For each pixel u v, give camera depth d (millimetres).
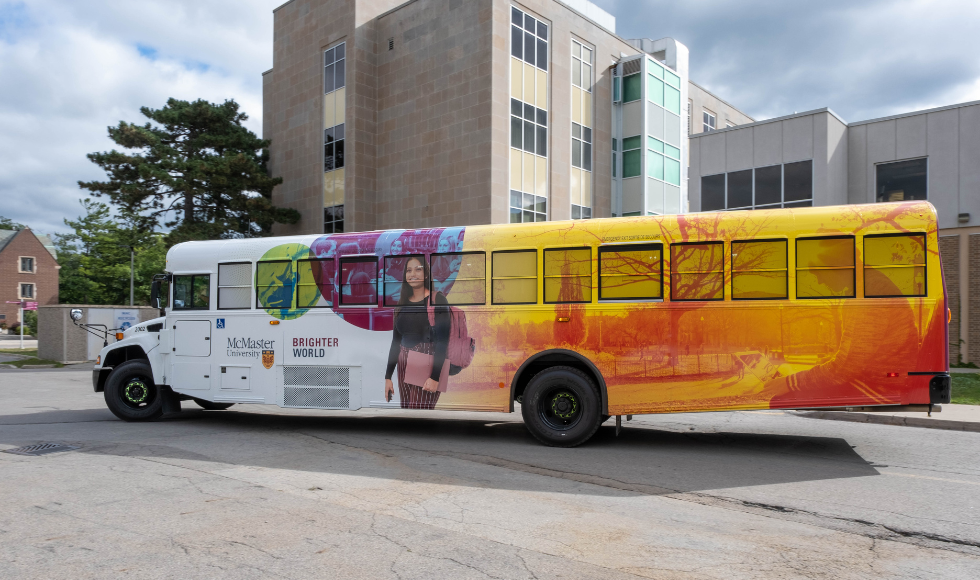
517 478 6969
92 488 6430
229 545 4777
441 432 10133
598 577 4203
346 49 29953
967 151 19078
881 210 8086
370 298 9828
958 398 13258
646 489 6527
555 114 29016
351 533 5059
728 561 4523
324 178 31000
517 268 9195
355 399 9805
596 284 8867
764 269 8352
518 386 9406
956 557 4664
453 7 27266
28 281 71062
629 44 33844
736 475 7152
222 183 29000
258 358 10344
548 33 28906
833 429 10523
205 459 7891
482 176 26078
